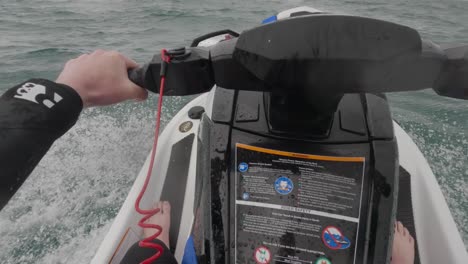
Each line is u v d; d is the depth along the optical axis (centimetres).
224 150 90
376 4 716
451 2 754
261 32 62
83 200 200
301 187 86
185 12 638
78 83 71
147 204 152
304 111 80
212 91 111
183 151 172
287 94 74
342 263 83
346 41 58
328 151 87
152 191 157
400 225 138
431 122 278
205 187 90
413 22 611
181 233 145
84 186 209
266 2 698
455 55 65
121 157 232
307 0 714
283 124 89
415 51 59
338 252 83
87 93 72
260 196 87
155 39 511
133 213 145
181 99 295
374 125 90
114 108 283
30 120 60
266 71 63
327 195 85
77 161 227
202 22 584
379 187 84
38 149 61
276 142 89
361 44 58
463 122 277
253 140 90
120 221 141
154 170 163
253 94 96
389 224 83
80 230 183
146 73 79
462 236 174
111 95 75
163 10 651
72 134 252
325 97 69
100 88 73
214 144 91
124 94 77
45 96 63
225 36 126
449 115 288
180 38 514
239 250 85
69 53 455
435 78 66
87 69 72
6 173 57
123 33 538
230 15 620
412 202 148
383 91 66
